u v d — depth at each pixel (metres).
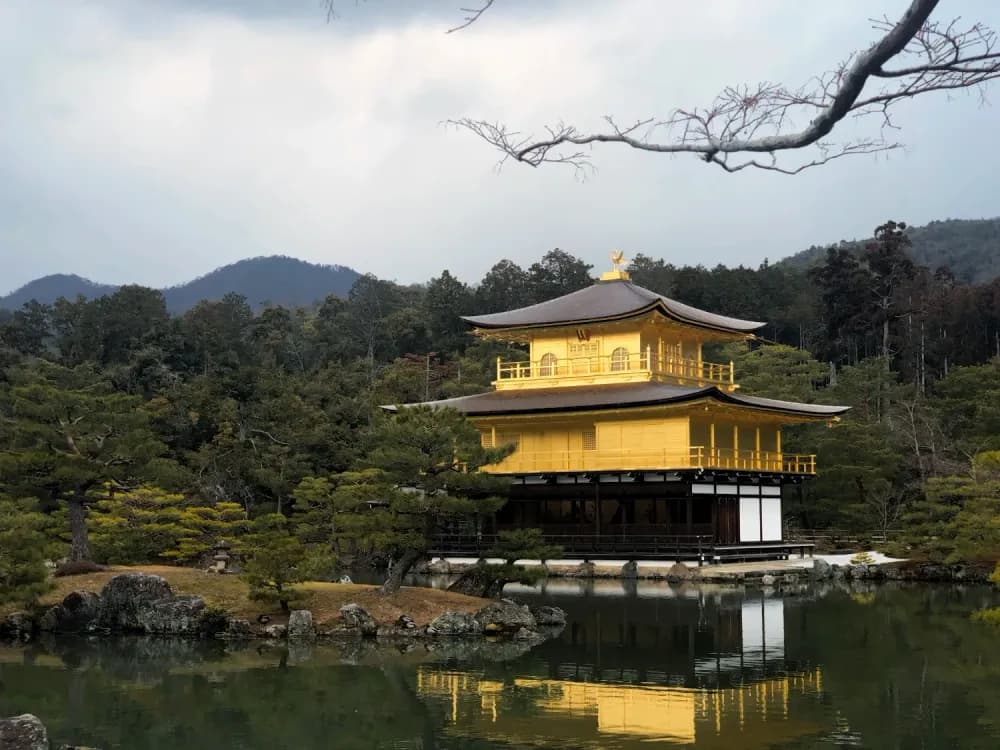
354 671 34.22
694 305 141.62
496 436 76.56
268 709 29.17
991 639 39.38
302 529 61.78
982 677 32.19
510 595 55.75
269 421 92.31
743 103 8.43
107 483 52.44
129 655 37.53
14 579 38.38
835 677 32.44
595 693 30.58
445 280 151.88
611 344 77.44
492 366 122.19
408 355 132.62
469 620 41.62
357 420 94.44
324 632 40.66
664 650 37.75
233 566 56.50
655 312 74.31
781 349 105.38
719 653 37.03
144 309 132.62
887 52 7.50
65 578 45.62
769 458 75.94
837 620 45.06
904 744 24.33
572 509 74.94
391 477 44.22
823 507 83.94
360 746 25.34
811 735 25.27
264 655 37.31
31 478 47.00
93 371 110.06
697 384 80.75
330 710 28.98
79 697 30.80
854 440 80.31
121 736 26.53
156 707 29.52
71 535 49.88
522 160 9.33
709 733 25.64
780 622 44.66
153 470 49.03
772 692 30.33
